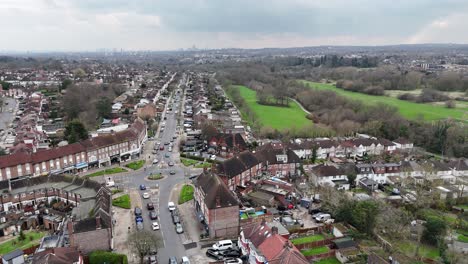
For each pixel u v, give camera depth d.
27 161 128.12
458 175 142.88
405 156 170.62
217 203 93.50
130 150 161.75
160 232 96.56
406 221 103.88
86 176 137.88
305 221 104.31
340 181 134.25
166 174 142.00
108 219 89.31
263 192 119.81
